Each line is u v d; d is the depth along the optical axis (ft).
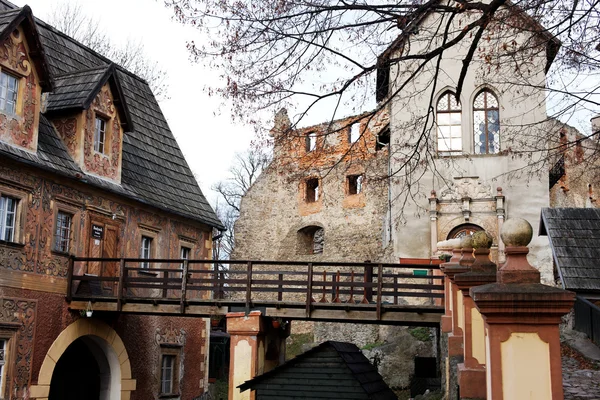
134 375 62.23
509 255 16.01
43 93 58.85
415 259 81.15
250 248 130.72
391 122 82.33
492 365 15.12
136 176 67.05
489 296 15.16
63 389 61.26
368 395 35.37
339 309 51.62
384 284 51.13
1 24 50.03
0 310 48.29
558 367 14.88
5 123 49.73
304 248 127.13
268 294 123.65
